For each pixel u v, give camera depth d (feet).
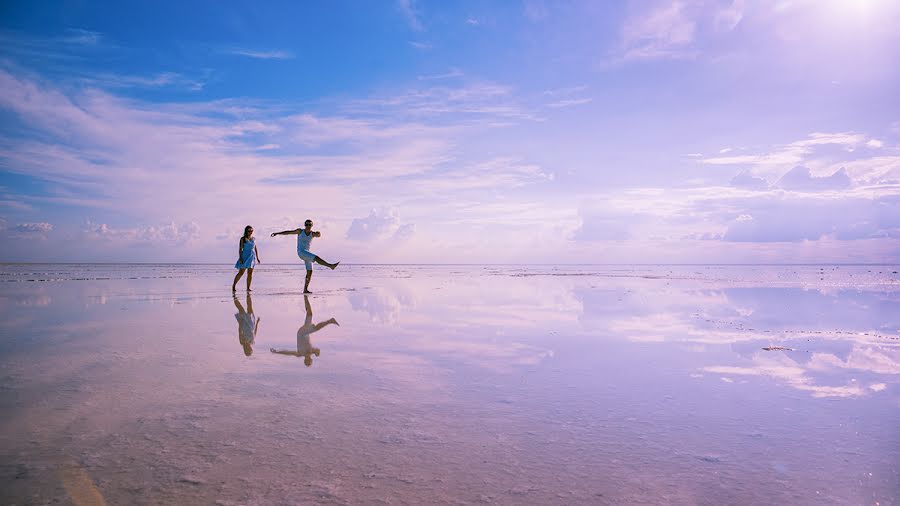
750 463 7.75
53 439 8.32
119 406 10.18
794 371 14.01
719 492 6.77
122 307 28.19
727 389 12.05
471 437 8.74
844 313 28.86
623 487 6.89
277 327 21.43
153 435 8.59
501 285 55.31
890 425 9.52
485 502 6.38
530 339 19.03
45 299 32.37
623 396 11.39
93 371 13.09
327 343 17.79
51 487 6.60
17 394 10.89
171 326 21.08
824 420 9.80
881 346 18.04
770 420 9.77
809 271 138.00
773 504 6.45
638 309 30.07
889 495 6.72
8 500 6.21
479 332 20.70
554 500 6.47
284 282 59.41
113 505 6.15
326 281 62.49
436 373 13.48
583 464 7.65
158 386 11.73
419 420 9.62
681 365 14.69
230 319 23.62
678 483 7.02
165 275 77.30
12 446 7.99
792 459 7.91
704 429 9.25
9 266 147.74
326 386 12.01
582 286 53.93
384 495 6.55
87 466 7.28
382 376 13.07
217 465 7.41
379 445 8.30
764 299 38.14
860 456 8.05
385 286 52.01
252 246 40.60
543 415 9.98
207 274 84.02
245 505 6.23
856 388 12.21
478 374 13.41
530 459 7.80
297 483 6.86
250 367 13.87
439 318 25.21
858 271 139.13
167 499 6.34
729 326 22.94
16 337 18.02
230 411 9.98
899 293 45.75
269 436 8.64
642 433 9.01
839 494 6.75
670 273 108.27
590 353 16.37
